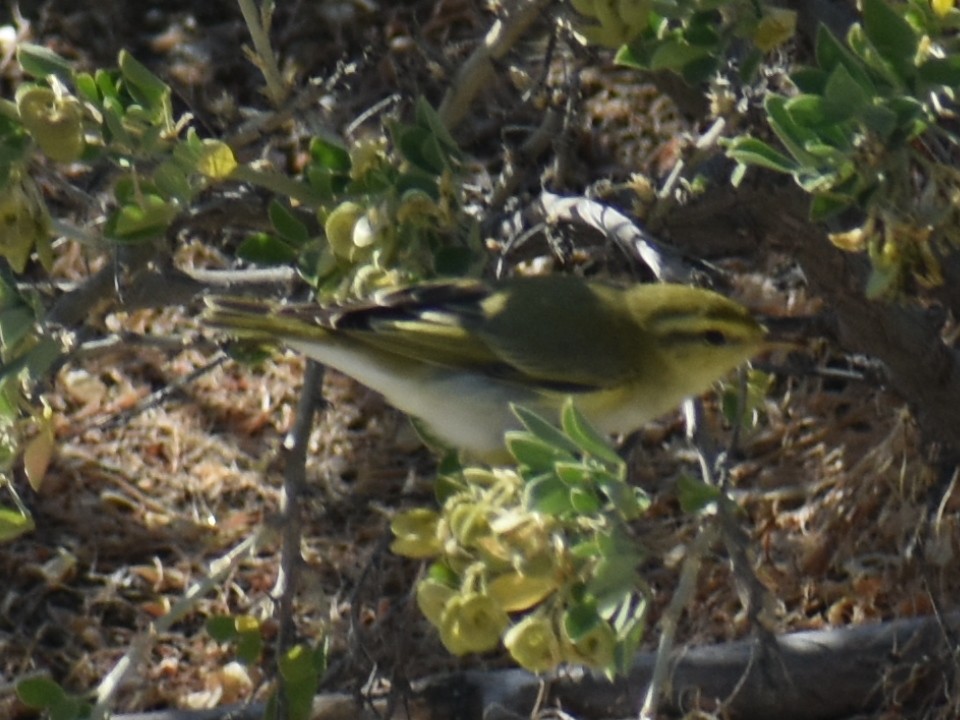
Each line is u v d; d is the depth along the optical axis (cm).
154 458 1245
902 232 656
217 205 966
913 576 1084
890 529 1109
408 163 820
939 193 668
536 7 923
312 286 942
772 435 1198
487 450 899
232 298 886
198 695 1090
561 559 643
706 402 1234
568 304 905
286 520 830
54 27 1512
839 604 1091
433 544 711
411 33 1422
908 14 715
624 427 937
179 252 1255
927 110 683
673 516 1156
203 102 1419
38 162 971
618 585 623
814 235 890
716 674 1003
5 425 770
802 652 1002
